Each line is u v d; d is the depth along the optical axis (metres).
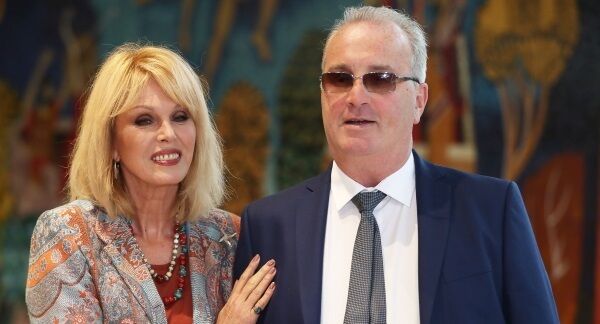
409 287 2.72
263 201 3.01
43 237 2.88
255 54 5.42
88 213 2.94
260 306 2.81
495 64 4.96
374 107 2.76
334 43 2.84
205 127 3.04
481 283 2.65
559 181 4.86
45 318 2.80
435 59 5.04
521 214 2.74
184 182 3.06
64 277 2.81
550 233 4.87
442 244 2.71
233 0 5.47
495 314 2.64
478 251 2.68
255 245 2.94
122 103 2.90
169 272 2.98
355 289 2.74
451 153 5.02
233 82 5.46
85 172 2.98
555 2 4.87
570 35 4.85
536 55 4.90
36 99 5.88
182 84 2.94
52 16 5.85
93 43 5.76
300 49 5.34
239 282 2.88
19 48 5.91
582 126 4.83
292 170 5.33
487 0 4.98
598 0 4.81
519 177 4.92
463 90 5.00
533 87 4.91
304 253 2.81
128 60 2.96
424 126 5.06
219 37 5.50
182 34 5.57
